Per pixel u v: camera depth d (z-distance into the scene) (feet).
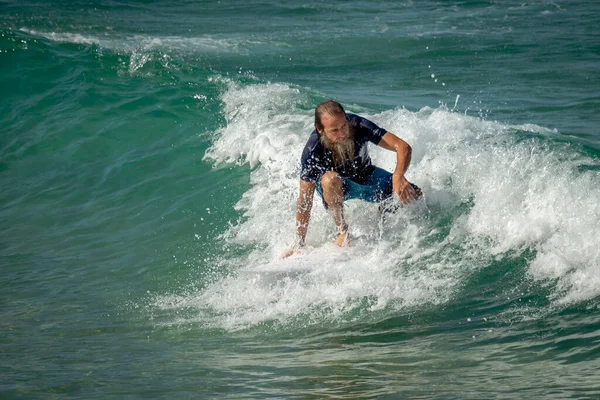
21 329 64.90
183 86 127.03
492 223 69.41
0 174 110.83
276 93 119.34
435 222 72.43
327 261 69.26
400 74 164.25
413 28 227.61
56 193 103.09
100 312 68.18
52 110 125.59
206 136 109.91
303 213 71.20
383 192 71.61
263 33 223.10
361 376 48.78
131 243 85.56
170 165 104.12
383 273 67.05
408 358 51.67
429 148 82.38
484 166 74.59
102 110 122.42
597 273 59.11
